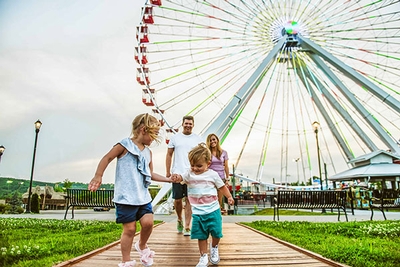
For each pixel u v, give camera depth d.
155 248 4.47
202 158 3.69
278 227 7.51
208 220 3.47
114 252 4.11
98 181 2.94
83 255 3.68
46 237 5.89
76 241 5.02
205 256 3.36
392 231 6.30
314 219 11.02
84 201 10.56
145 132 3.30
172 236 5.74
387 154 21.20
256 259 3.76
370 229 6.52
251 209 24.92
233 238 5.63
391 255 3.86
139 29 22.41
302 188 35.09
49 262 3.37
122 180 3.08
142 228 3.10
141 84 21.95
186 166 5.60
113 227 7.61
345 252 3.98
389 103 20.77
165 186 18.44
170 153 5.88
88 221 9.34
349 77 22.75
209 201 3.57
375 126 21.91
